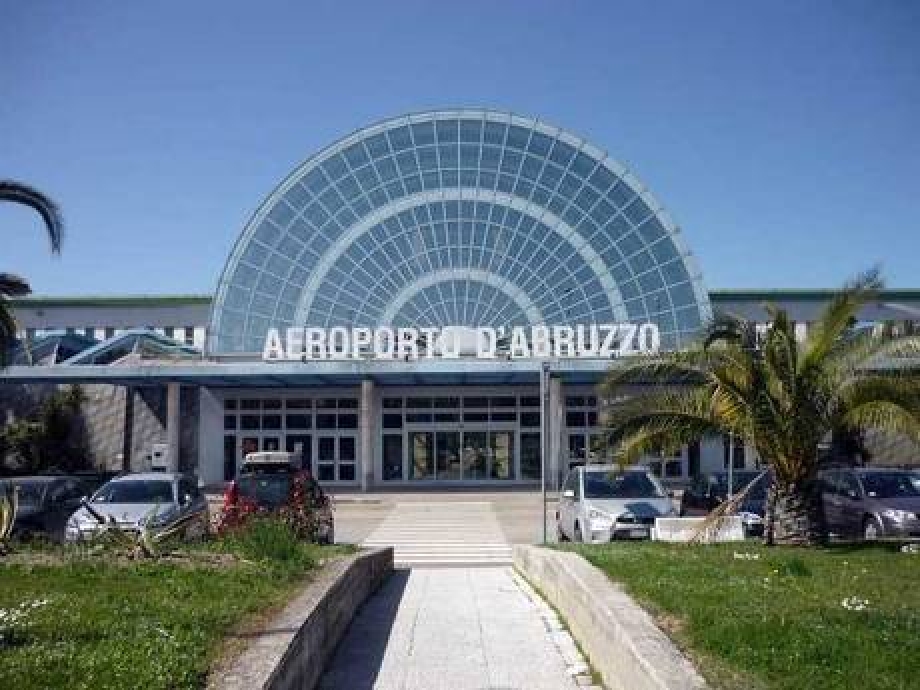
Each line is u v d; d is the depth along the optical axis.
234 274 47.19
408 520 31.31
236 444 47.28
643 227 46.78
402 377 43.78
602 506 20.05
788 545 15.68
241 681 6.25
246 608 9.04
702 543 16.19
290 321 46.88
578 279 46.62
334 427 47.12
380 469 46.69
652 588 10.18
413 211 47.19
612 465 17.80
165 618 8.45
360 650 10.24
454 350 43.06
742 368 15.68
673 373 16.59
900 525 21.25
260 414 47.41
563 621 11.82
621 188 47.03
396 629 11.48
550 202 47.00
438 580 16.91
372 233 47.19
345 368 42.00
